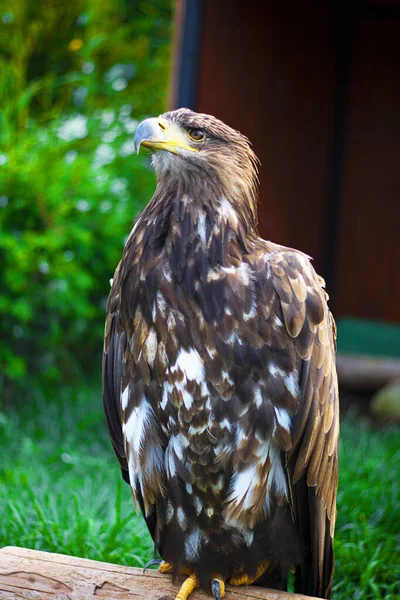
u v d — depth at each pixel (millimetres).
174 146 4496
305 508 4641
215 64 8852
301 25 10797
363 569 6234
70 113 13492
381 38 12523
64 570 4520
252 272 4438
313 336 4488
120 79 13773
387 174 12844
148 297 4445
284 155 10734
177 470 4496
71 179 11094
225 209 4496
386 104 12680
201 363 4363
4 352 10758
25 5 13930
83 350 12141
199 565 4574
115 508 6605
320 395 4527
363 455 8695
